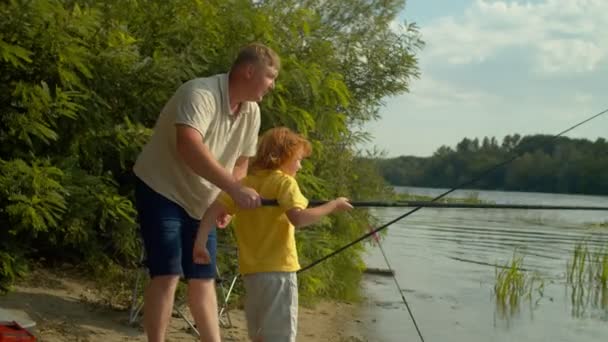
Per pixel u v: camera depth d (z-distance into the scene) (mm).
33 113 5812
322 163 10742
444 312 9375
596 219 31734
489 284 11812
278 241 4449
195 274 4508
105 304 6387
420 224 26328
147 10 7082
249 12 7301
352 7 11367
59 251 7254
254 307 4465
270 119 7277
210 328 4535
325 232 9742
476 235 21781
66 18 5914
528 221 29438
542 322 9125
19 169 5684
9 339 4090
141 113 6863
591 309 10039
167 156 4383
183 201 4445
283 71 7145
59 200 5824
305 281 8562
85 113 6293
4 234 6105
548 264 14742
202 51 6980
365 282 11523
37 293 6336
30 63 5934
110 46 6434
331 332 7578
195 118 4191
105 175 6746
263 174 4551
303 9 8188
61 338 5418
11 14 5734
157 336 4379
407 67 10703
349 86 10398
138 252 7152
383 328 8086
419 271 13109
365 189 12586
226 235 7430
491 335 8258
